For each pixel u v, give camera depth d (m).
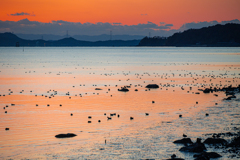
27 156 38.03
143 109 64.38
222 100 72.81
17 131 48.31
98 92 87.19
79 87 97.31
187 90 90.62
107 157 37.28
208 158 35.38
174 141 42.50
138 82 110.06
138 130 48.62
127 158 36.88
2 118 56.44
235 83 105.19
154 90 91.06
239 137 42.47
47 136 45.91
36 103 71.06
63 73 144.75
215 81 111.00
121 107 66.56
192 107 65.69
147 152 38.72
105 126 51.19
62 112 61.72
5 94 83.44
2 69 164.50
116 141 43.34
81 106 67.81
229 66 183.12
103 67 181.50
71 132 48.00
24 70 160.12
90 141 43.53
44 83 106.94
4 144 42.31
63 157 37.59
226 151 38.38
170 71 153.25
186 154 37.81
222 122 52.22
